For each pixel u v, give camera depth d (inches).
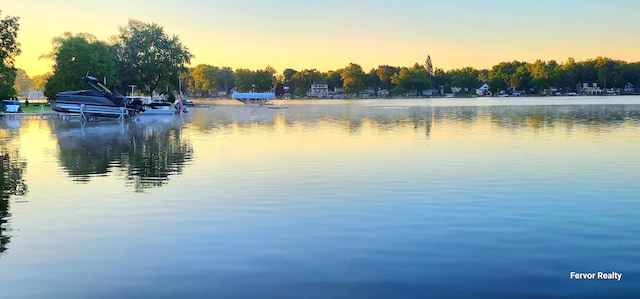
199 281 331.9
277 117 2316.7
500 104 4040.4
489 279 331.6
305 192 592.1
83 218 486.3
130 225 460.8
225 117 2400.3
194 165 807.7
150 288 322.7
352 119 2054.6
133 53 3784.5
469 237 415.5
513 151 932.0
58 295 314.8
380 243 402.6
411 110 2979.8
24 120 2210.9
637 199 541.6
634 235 417.4
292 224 458.9
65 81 3166.8
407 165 781.3
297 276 338.3
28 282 335.3
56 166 815.7
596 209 501.7
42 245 407.2
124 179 689.0
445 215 484.1
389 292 314.3
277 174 714.2
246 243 406.0
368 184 635.5
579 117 1993.1
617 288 316.8
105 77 3257.9
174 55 3895.2
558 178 662.5
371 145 1058.7
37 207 531.8
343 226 450.6
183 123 1961.1
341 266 355.3
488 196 561.6
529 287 319.6
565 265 354.0
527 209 503.5
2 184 660.7
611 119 1847.9
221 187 625.6
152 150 1028.5
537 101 4867.1
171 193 593.3
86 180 684.1
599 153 893.8
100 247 400.8
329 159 855.7
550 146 1003.9
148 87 3991.1
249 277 337.7
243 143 1138.0
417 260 365.4
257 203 539.2
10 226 462.0
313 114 2596.0
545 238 411.5
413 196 565.6
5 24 2733.8
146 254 383.2
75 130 1633.9
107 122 2082.9
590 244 396.2
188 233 434.3
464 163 794.8
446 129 1461.6
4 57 2736.2
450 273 342.0
